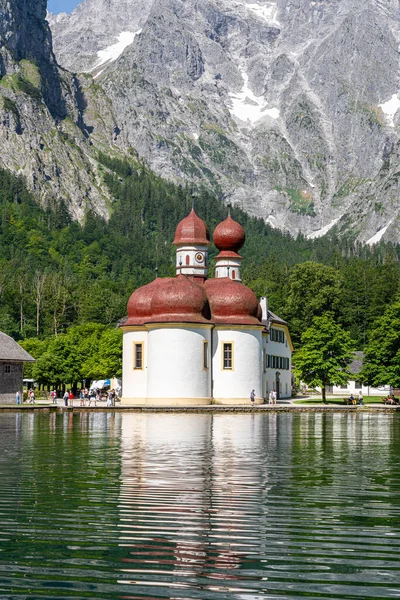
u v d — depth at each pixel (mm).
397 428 72312
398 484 34281
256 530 25031
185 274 123188
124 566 20984
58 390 160375
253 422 80562
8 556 21891
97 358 158500
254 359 116250
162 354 110625
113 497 30438
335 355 131500
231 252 129250
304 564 21281
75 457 43969
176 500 29906
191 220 124188
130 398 117375
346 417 94625
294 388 170250
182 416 92750
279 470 38781
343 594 18922
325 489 32812
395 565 21266
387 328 128625
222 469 38812
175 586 19406
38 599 18438
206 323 112438
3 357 129750
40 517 26688
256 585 19516
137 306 118125
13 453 46344
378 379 126562
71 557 21797
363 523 26125
